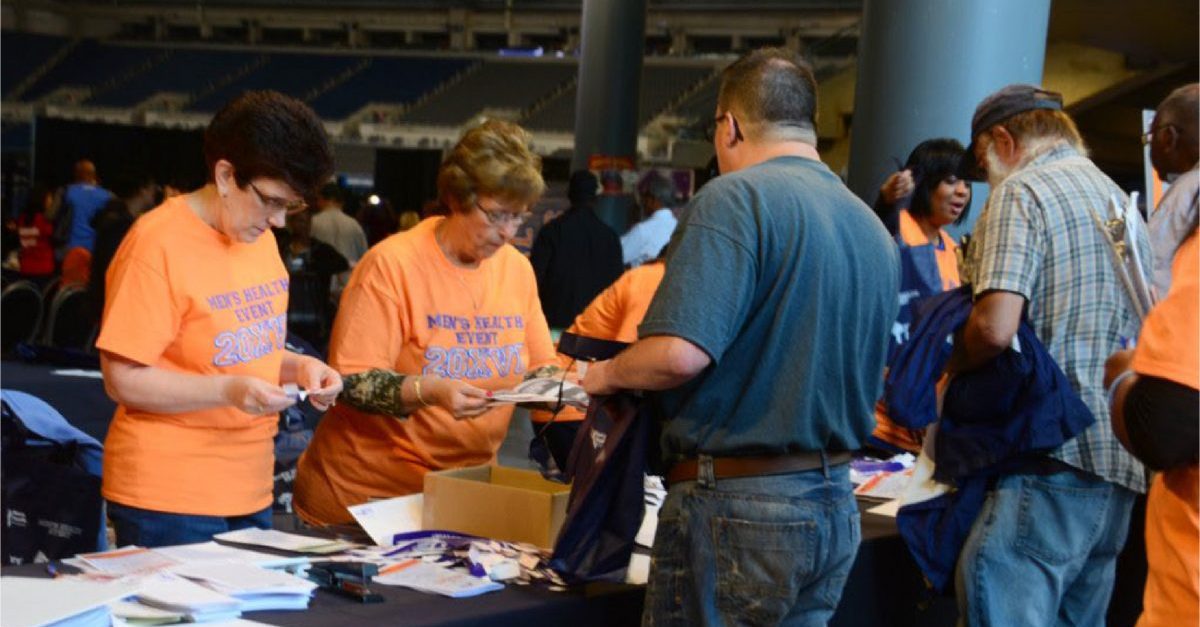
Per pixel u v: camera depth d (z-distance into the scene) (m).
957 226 4.29
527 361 2.64
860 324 1.95
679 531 1.95
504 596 2.04
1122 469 2.56
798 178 1.94
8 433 2.67
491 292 2.55
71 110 32.91
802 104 2.02
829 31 28.75
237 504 2.20
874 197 4.36
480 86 31.62
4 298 5.24
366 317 2.43
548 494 2.29
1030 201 2.56
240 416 2.18
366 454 2.53
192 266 2.07
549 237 6.28
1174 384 1.67
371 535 2.35
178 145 11.57
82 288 5.14
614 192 10.84
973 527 2.63
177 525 2.12
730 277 1.85
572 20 31.95
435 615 1.89
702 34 29.92
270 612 1.86
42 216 10.01
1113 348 2.56
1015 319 2.52
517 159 2.38
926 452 2.72
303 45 34.56
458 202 2.40
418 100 31.45
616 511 2.03
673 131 23.98
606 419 2.05
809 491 1.90
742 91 2.02
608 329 3.12
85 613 1.61
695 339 1.82
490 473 2.54
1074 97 15.08
